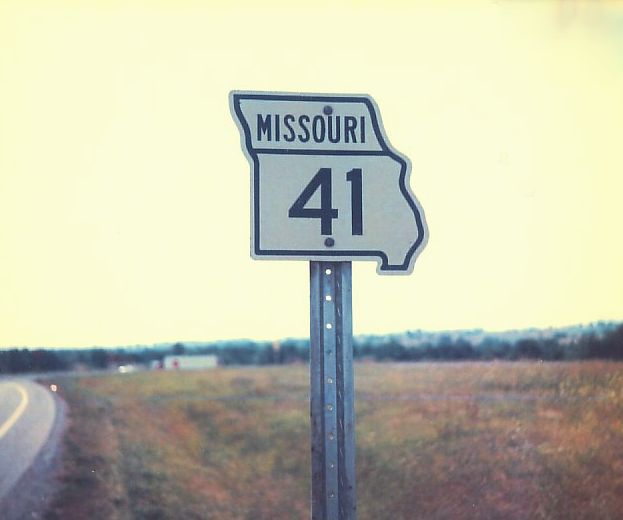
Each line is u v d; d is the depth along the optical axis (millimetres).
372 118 2004
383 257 1966
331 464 1907
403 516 3406
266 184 1960
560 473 3439
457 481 3441
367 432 3420
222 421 3361
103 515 3203
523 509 3426
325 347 1935
